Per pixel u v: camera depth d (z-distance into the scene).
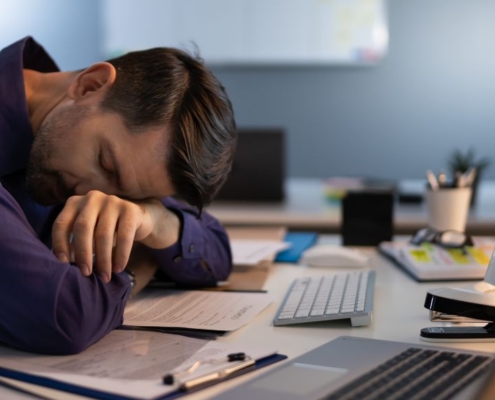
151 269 1.24
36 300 0.81
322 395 0.67
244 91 3.91
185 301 1.16
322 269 1.50
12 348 0.86
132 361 0.80
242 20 3.85
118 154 0.99
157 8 3.90
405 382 0.70
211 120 1.03
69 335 0.82
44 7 3.99
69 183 1.03
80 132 1.00
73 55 4.01
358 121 3.84
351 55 3.79
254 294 1.22
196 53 1.15
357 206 1.80
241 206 2.51
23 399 0.70
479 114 3.74
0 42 4.00
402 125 3.81
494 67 3.69
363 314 1.01
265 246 1.64
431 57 3.73
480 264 1.38
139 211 1.00
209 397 0.69
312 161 3.90
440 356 0.80
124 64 1.05
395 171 3.85
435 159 3.80
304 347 0.90
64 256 0.88
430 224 1.69
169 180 1.03
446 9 3.70
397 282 1.36
